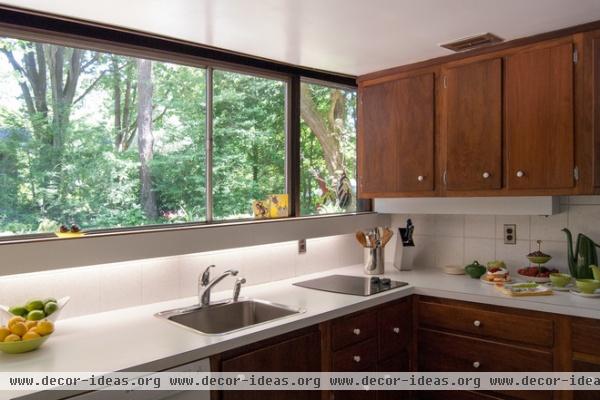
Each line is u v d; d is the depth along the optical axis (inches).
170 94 93.6
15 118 75.3
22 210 75.8
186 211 95.2
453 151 103.7
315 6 73.4
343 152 127.2
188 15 76.6
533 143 92.1
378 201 124.4
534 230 107.8
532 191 92.5
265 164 108.6
